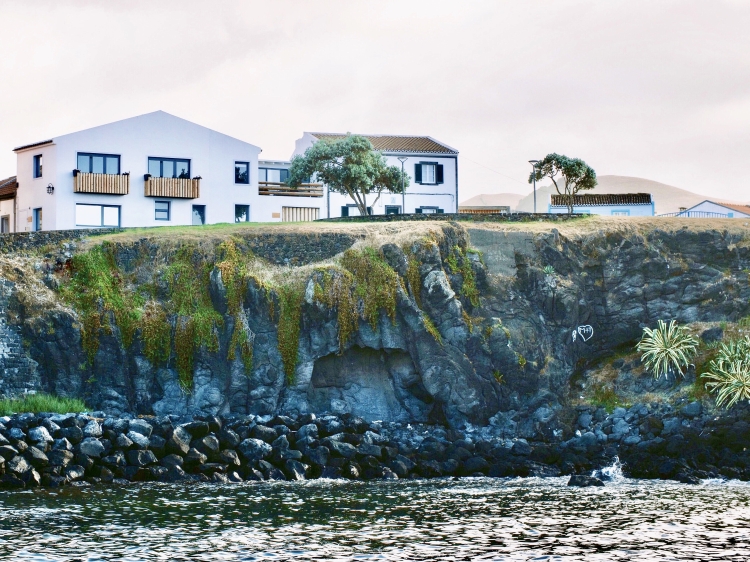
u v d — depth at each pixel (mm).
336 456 50938
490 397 61719
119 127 78188
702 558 33344
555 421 61344
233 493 43812
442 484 47719
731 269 68938
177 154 80188
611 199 104562
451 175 94438
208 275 62719
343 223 69750
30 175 79625
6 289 58281
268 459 50250
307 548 34062
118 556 32594
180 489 44594
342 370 62344
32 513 38438
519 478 50219
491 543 35062
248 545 34312
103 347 58969
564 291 66000
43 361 57969
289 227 67125
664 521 38656
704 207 114188
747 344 61938
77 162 76750
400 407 62406
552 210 103375
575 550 34250
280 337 60344
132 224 78250
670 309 67688
